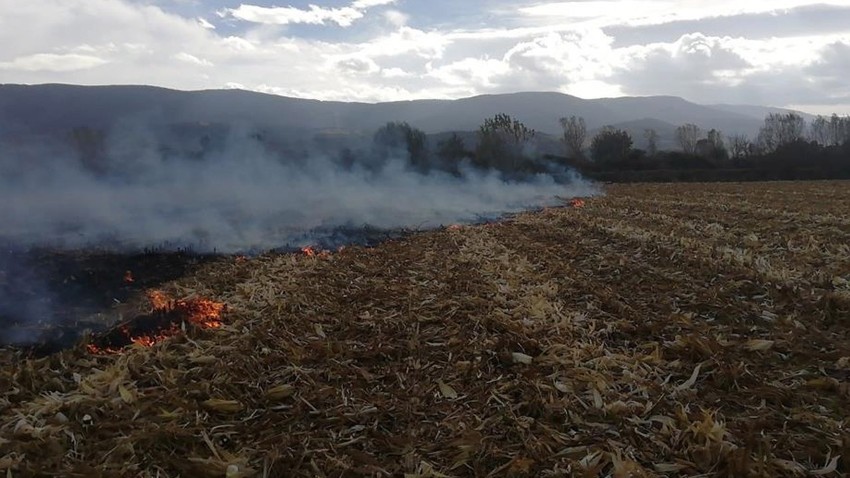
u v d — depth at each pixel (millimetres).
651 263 11406
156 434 4676
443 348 6840
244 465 4422
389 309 8250
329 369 6137
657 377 5992
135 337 6836
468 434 4824
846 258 11258
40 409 5090
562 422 5199
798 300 8453
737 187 35250
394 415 5316
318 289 9086
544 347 6707
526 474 4406
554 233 15602
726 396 5625
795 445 4762
